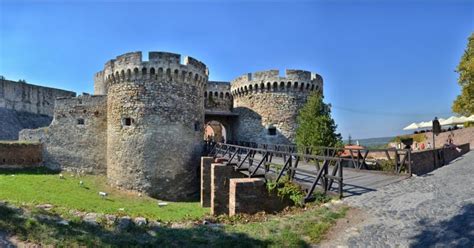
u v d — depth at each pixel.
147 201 19.89
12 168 25.33
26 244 7.39
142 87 22.11
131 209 16.61
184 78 23.06
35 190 18.62
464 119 28.67
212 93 33.50
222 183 16.88
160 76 22.20
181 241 8.24
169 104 22.34
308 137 22.69
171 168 21.98
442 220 7.61
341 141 23.34
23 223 8.31
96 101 26.97
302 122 24.22
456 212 7.97
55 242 7.60
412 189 10.70
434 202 8.99
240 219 10.30
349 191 10.98
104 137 26.73
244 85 30.75
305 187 11.62
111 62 23.31
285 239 7.81
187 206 18.89
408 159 13.27
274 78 29.22
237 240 8.02
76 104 27.14
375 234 7.45
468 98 31.27
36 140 27.39
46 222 8.73
